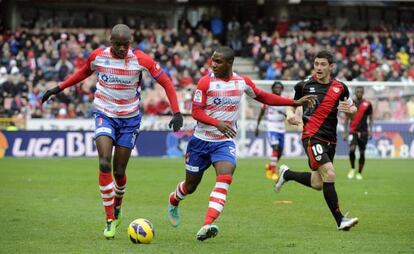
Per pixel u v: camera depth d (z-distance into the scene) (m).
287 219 33.12
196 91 26.70
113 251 24.84
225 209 36.69
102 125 27.34
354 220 29.16
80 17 108.75
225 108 26.94
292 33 108.00
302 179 31.83
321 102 30.06
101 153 26.94
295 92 30.98
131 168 64.12
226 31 109.62
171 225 31.19
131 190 45.75
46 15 107.69
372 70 99.81
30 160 73.75
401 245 26.33
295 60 98.81
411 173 61.22
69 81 28.03
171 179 53.62
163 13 111.75
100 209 36.16
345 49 103.69
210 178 55.12
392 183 52.12
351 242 26.92
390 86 82.25
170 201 28.80
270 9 115.00
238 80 27.05
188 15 115.00
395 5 117.75
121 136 27.73
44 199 40.38
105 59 27.31
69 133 80.19
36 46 94.38
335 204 29.48
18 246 25.80
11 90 86.75
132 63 27.27
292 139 81.81
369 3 116.69
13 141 79.38
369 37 106.25
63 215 33.88
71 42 96.69
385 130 82.62
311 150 30.02
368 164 72.31
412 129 82.88
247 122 81.50
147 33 101.31
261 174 59.00
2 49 93.19
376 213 35.41
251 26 106.38
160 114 83.19
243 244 26.39
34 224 31.05
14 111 84.50
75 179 52.72
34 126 82.44
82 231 29.23
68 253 24.48
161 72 27.42
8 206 37.22
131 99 27.69
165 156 81.25
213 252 24.75
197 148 27.23
